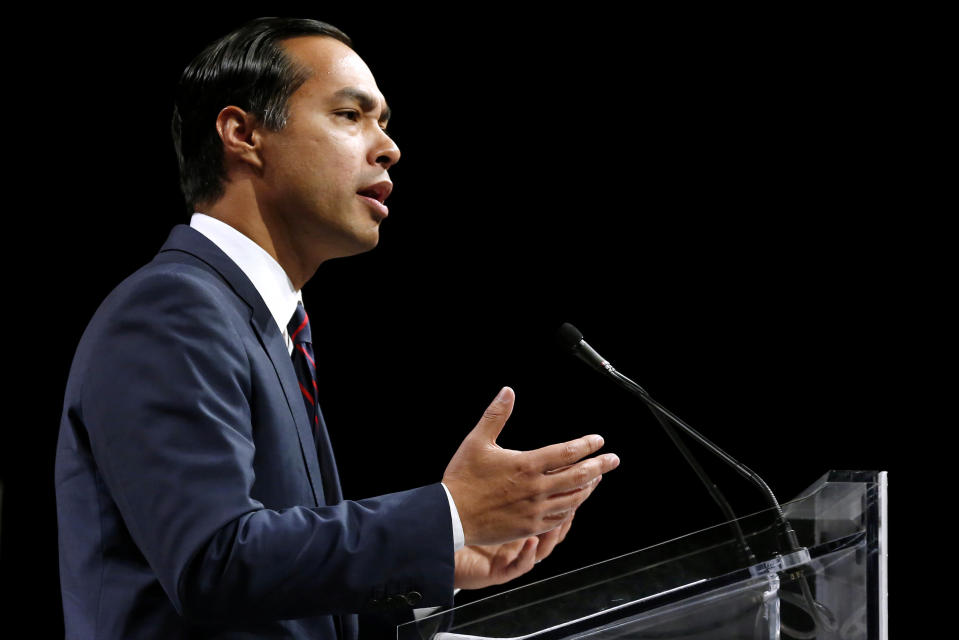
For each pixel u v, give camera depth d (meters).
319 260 5.28
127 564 4.25
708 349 15.64
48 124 14.26
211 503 3.87
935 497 14.62
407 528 4.04
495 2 15.56
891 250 14.74
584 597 3.73
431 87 15.69
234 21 14.27
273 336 4.79
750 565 3.94
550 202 15.98
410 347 16.34
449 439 16.12
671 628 3.76
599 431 15.98
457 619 3.63
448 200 16.14
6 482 14.40
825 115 14.89
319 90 5.09
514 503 4.15
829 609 4.02
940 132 14.37
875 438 14.91
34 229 14.45
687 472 15.76
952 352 14.53
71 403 4.39
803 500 4.13
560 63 15.62
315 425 5.10
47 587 14.34
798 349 15.32
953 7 14.20
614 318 15.91
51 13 13.99
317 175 4.99
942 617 14.47
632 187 15.75
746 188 15.34
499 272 16.16
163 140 14.45
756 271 15.39
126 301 4.26
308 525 3.99
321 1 15.07
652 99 15.50
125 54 14.20
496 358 16.14
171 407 4.00
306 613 3.97
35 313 14.50
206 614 3.86
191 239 4.95
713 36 15.21
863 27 14.60
